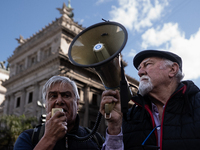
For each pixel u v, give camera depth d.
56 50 24.23
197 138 1.83
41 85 24.00
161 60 2.26
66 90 2.68
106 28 2.05
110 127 1.93
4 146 17.27
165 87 2.21
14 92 27.48
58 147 2.46
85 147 2.64
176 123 1.96
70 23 26.33
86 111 23.16
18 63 29.94
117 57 1.84
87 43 2.08
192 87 2.09
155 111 2.24
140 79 2.29
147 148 1.93
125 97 1.78
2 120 18.08
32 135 2.43
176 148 1.86
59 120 2.12
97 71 1.85
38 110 22.97
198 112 1.93
